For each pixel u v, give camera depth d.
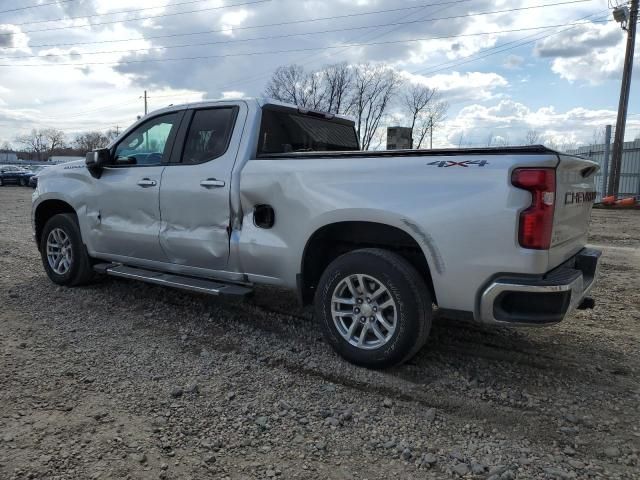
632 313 5.32
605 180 23.67
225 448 2.86
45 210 6.32
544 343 4.43
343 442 2.94
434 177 3.49
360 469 2.70
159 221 4.97
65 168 5.95
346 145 5.69
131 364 3.93
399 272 3.62
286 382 3.66
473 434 3.03
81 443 2.86
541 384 3.66
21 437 2.91
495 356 4.13
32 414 3.16
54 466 2.65
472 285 3.38
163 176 4.90
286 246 4.14
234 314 5.10
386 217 3.62
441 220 3.42
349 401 3.40
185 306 5.34
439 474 2.66
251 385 3.62
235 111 4.64
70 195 5.76
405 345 3.65
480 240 3.31
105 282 6.20
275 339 4.47
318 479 2.61
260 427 3.07
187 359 4.04
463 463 2.75
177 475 2.61
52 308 5.25
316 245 4.18
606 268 7.73
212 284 4.62
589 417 3.21
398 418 3.20
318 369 3.87
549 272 3.38
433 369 3.87
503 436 3.01
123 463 2.70
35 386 3.53
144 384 3.61
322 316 4.02
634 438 2.99
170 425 3.08
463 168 3.39
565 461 2.77
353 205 3.74
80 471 2.62
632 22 21.27
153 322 4.87
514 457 2.80
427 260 3.51
